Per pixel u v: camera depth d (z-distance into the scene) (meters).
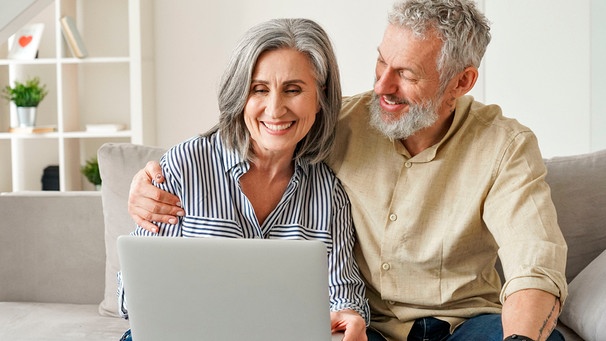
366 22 5.11
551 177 2.42
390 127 2.00
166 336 1.69
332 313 1.95
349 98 2.21
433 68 1.96
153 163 2.04
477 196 2.01
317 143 2.04
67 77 5.14
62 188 5.11
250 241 1.62
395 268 2.06
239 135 1.97
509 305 1.79
